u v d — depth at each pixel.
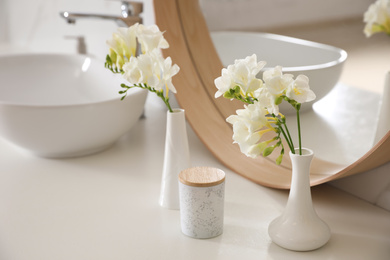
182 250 0.79
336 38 0.88
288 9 0.96
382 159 0.83
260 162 1.04
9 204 0.95
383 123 0.81
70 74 1.46
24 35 2.24
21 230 0.85
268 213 0.90
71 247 0.80
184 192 0.81
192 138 1.27
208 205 0.80
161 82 0.82
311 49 0.93
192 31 1.21
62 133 1.07
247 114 0.72
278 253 0.77
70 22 1.39
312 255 0.77
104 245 0.80
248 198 0.95
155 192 0.99
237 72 0.71
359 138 0.85
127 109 1.11
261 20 1.02
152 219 0.88
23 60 1.44
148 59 0.79
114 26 1.58
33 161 1.15
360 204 0.92
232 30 1.11
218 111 1.18
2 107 1.04
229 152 1.10
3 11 2.33
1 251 0.79
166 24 1.21
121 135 1.17
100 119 1.08
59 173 1.08
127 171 1.08
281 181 0.96
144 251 0.78
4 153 1.20
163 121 1.39
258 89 0.71
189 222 0.81
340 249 0.78
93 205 0.94
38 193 0.99
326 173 0.90
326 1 0.88
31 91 1.43
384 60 0.79
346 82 0.87
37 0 2.06
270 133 1.03
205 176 0.82
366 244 0.79
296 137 0.97
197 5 1.17
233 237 0.82
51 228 0.86
